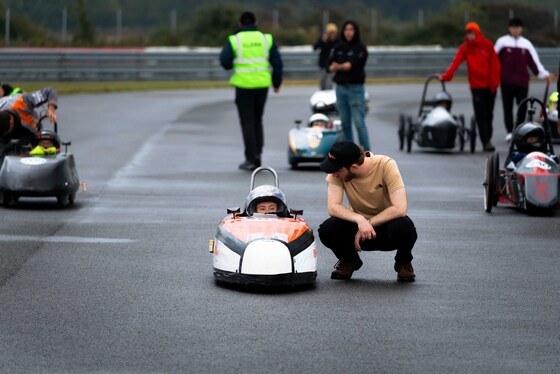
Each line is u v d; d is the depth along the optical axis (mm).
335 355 12008
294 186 27500
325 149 31062
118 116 48500
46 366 11484
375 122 47500
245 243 15336
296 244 15391
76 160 32781
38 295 14930
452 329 13266
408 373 11359
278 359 11820
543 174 23031
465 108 53531
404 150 36875
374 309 14297
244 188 26984
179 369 11406
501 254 18578
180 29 97000
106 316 13734
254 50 31000
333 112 39312
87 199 24859
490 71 35844
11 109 24562
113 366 11500
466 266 17469
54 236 19750
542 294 15406
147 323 13383
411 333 13039
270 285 15164
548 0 113062
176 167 31391
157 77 71438
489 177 23344
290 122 46938
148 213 22750
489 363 11766
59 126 43812
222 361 11719
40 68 67688
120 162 32438
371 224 15945
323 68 53000
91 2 108812
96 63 69438
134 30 106062
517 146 24266
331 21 103812
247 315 13867
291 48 86625
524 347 12453
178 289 15406
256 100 31266
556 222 22250
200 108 53531
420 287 15781
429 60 77375
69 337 12688
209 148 36812
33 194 23094
